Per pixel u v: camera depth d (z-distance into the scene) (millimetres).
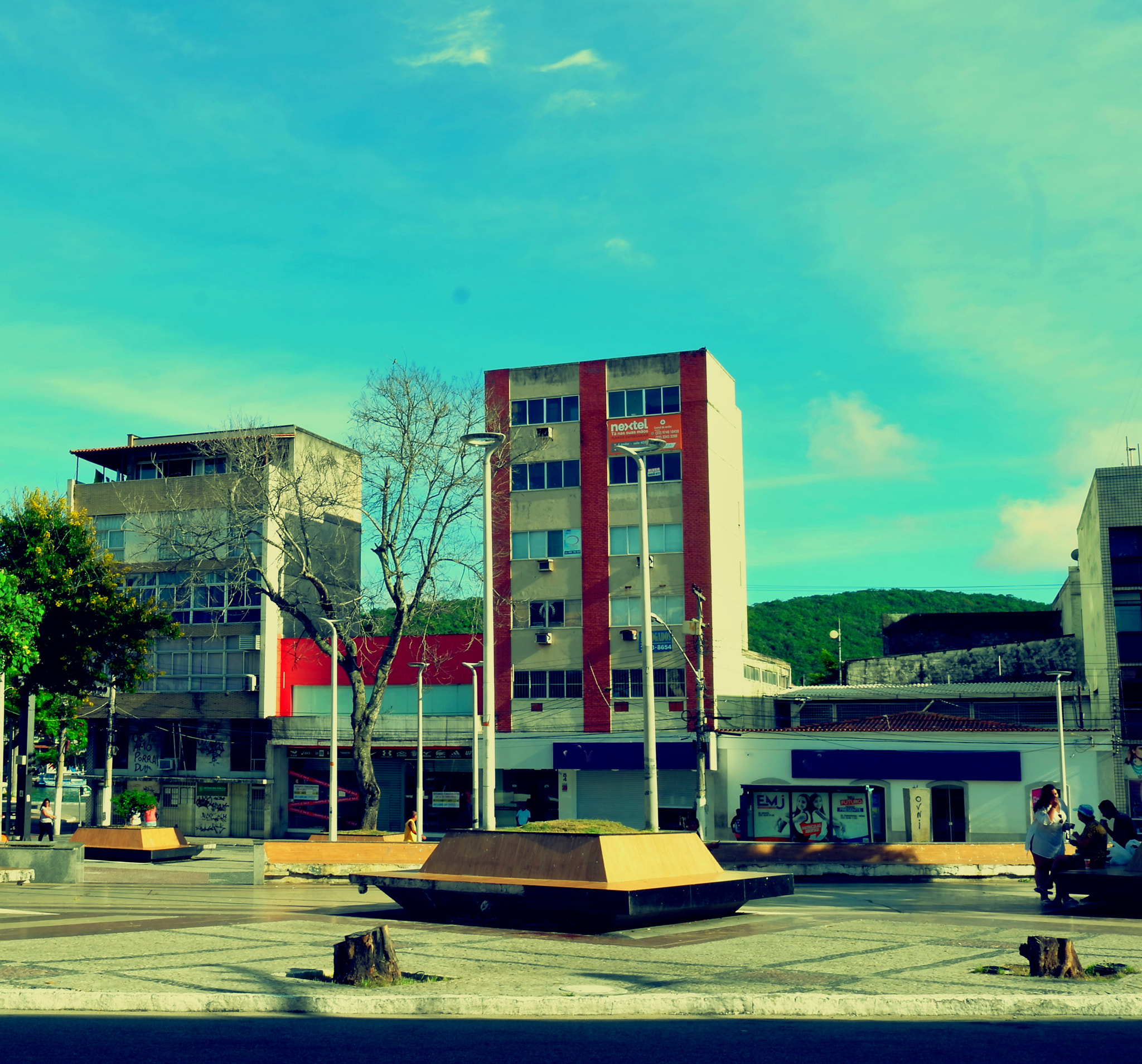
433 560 39312
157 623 38594
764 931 13227
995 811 44219
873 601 129875
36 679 37406
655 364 51656
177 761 56219
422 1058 7078
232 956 10742
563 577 51406
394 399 39125
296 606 40469
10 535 36594
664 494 50750
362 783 38781
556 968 10141
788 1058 7152
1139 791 43375
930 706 51875
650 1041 7652
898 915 15633
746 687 55781
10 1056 7133
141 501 56625
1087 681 51125
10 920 14930
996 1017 8555
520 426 53000
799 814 45344
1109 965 10156
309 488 52500
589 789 49938
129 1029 7918
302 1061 6984
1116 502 45875
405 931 12914
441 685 52844
